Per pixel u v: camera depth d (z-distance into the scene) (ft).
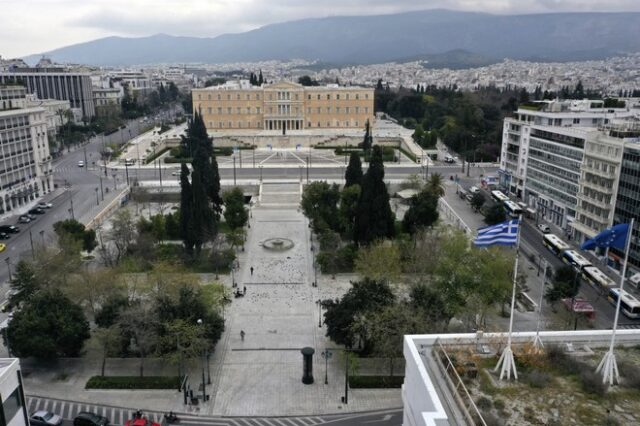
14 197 466.70
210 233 352.69
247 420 203.51
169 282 249.55
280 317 283.38
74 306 239.91
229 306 294.87
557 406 113.39
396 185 538.06
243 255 372.58
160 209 446.19
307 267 352.28
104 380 224.12
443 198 513.04
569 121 481.46
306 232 423.64
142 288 258.78
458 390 116.47
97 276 256.93
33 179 500.33
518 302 302.04
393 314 223.51
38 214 458.09
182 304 233.35
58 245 317.22
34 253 308.40
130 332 232.12
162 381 223.71
